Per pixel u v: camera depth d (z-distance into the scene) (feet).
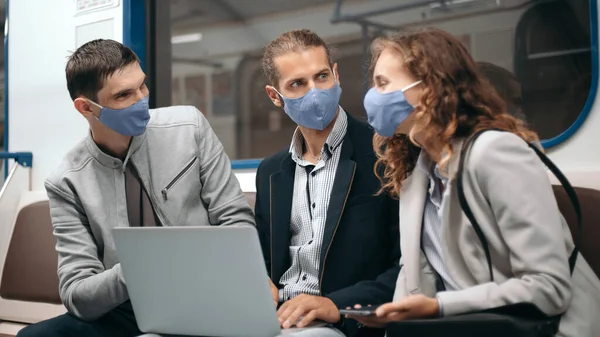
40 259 9.70
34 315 9.71
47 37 11.36
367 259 6.10
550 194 4.42
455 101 4.77
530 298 4.16
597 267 5.76
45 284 9.54
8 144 11.85
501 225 4.45
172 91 10.94
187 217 6.96
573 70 6.98
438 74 4.79
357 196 6.20
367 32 9.03
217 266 4.75
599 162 6.63
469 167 4.59
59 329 6.09
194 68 10.73
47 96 11.32
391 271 5.92
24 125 11.62
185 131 7.20
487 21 7.76
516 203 4.35
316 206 6.33
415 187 5.36
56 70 11.23
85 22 10.95
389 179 6.07
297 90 6.15
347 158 6.28
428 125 4.78
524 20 7.41
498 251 4.59
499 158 4.47
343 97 9.25
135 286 5.29
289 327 5.23
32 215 10.05
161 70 10.94
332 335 5.26
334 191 6.18
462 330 3.97
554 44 7.14
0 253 10.70
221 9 10.48
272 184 6.63
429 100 4.77
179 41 10.82
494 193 4.45
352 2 9.18
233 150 10.50
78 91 6.59
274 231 6.50
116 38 10.65
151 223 7.05
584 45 6.89
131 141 6.95
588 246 5.83
